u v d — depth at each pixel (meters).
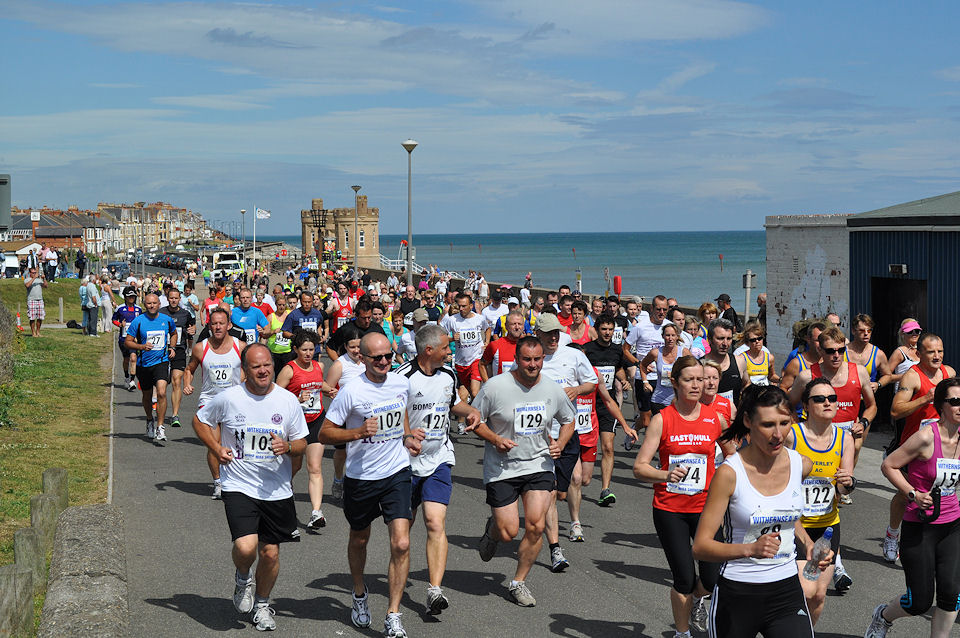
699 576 6.07
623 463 12.58
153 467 11.55
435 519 6.72
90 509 8.73
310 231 114.44
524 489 7.00
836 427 6.23
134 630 6.40
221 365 10.62
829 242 16.50
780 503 4.66
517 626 6.59
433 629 6.52
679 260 180.75
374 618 6.73
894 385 13.96
